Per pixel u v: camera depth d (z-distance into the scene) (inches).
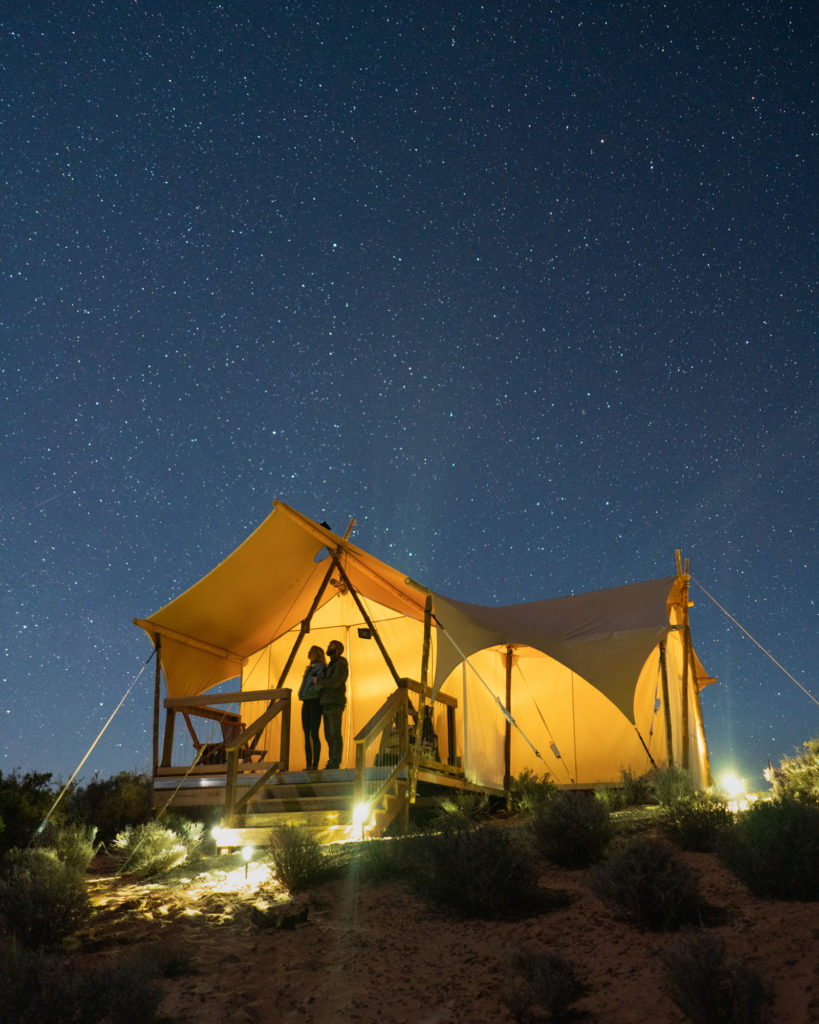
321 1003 172.9
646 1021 147.9
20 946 199.2
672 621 516.1
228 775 373.4
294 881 255.3
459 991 171.9
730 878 217.2
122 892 278.2
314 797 373.7
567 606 512.1
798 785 332.2
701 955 146.3
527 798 436.1
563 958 179.8
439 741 490.6
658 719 495.5
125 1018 159.5
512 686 525.7
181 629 494.3
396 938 205.9
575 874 243.3
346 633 555.8
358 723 540.7
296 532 468.8
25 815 410.6
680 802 271.3
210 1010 171.3
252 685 564.1
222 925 226.8
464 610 477.1
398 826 369.1
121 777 550.9
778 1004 144.2
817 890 197.8
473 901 215.2
